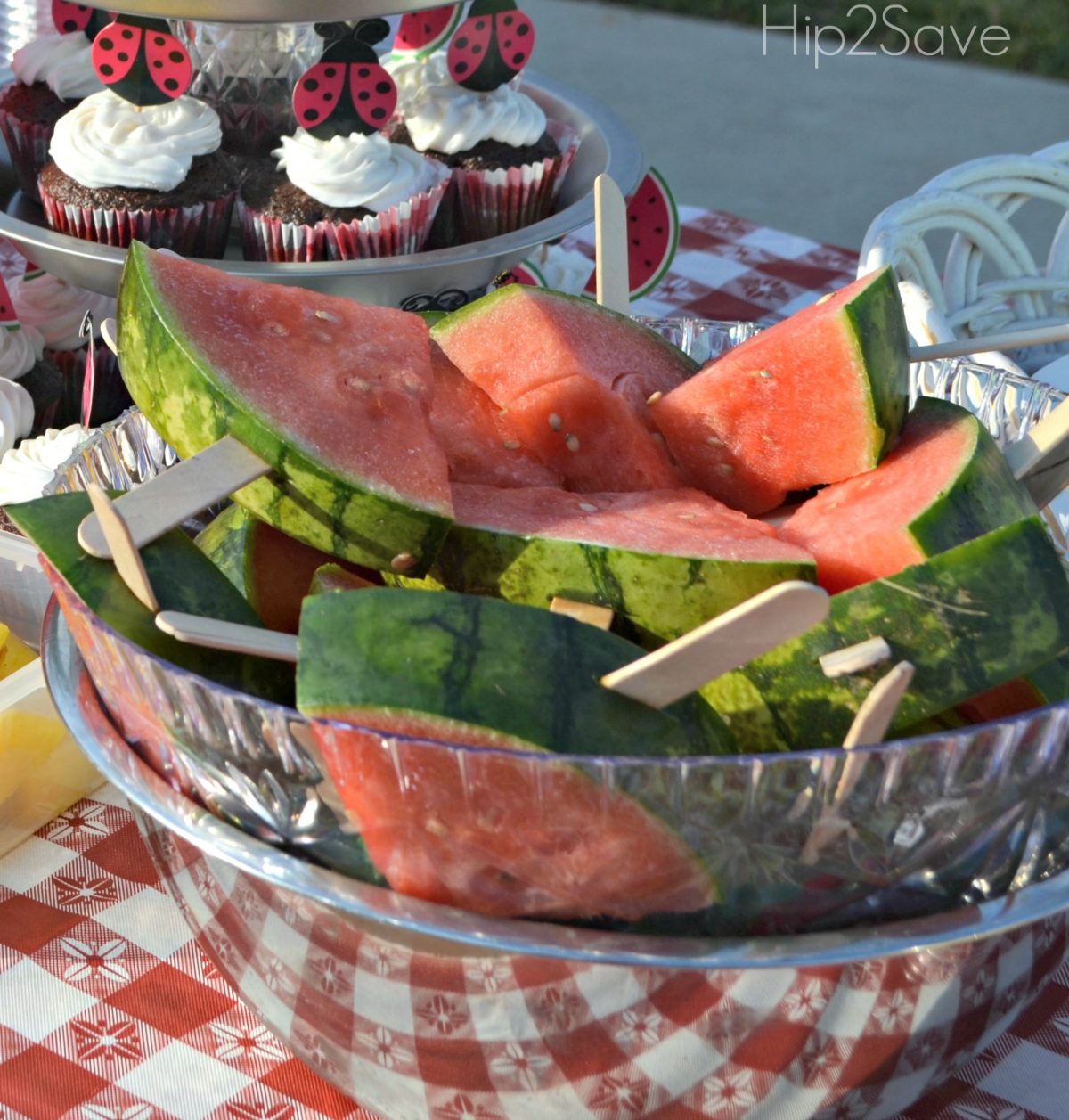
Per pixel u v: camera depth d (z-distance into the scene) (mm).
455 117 1870
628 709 685
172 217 1725
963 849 712
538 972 689
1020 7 6594
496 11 1802
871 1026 737
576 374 1027
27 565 1221
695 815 648
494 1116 788
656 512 915
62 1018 958
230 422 864
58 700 847
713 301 1915
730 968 672
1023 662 750
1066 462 975
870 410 937
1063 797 735
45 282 1824
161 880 1025
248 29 1843
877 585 754
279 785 712
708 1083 746
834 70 5953
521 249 1490
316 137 1734
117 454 999
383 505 850
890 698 649
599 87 5750
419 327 995
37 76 1867
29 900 1051
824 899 704
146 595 754
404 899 703
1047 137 5371
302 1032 826
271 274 1385
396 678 663
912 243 1699
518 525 870
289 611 916
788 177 5012
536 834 651
